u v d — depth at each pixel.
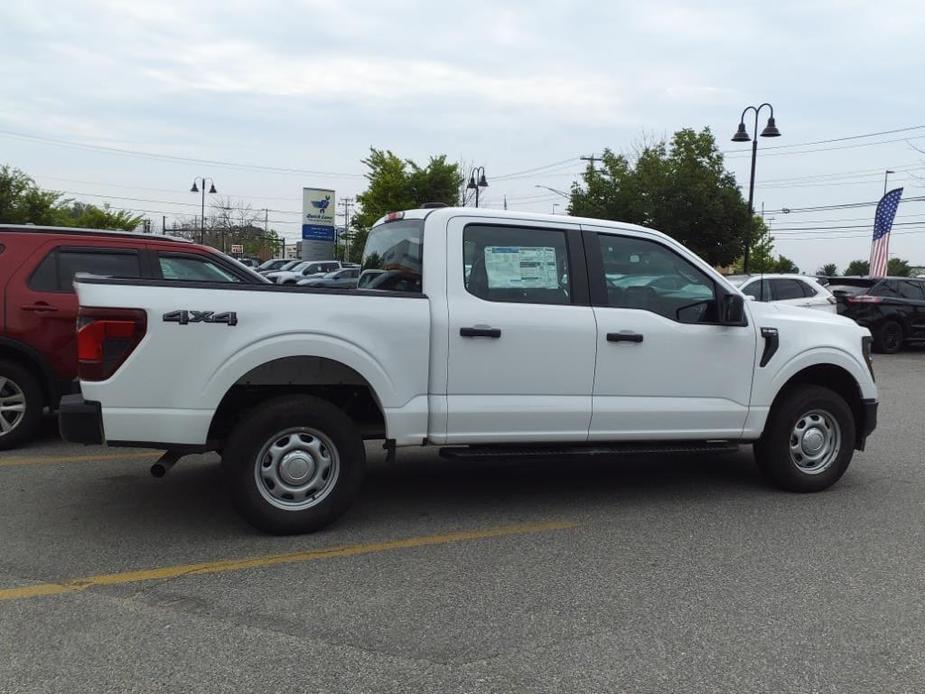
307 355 4.69
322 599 3.98
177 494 5.71
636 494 6.02
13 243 6.86
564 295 5.34
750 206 27.88
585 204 31.05
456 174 32.88
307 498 4.88
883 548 4.84
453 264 5.08
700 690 3.18
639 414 5.46
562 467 6.88
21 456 6.71
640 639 3.60
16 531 4.89
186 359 4.50
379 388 4.86
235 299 4.59
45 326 6.75
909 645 3.58
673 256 5.65
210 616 3.76
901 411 10.06
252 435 4.69
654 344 5.46
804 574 4.40
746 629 3.71
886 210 26.28
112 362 4.43
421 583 4.20
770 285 14.84
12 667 3.26
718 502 5.81
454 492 6.00
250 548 4.68
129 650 3.42
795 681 3.26
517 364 5.15
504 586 4.18
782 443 5.95
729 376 5.70
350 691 3.13
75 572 4.27
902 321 17.56
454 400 5.05
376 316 4.85
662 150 30.25
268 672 3.26
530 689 3.16
